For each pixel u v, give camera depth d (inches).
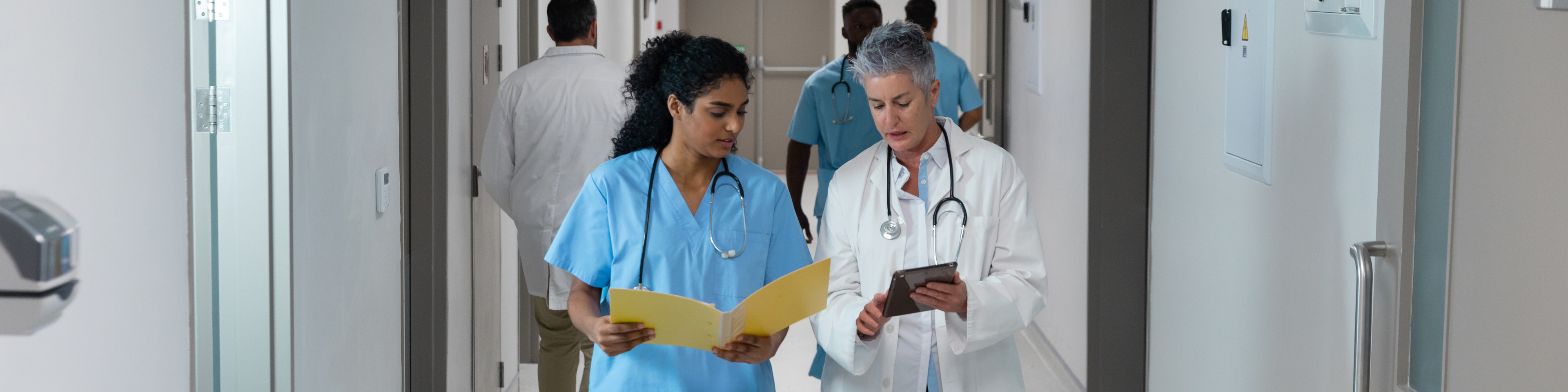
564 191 117.1
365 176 83.7
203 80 66.2
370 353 86.5
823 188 139.8
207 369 68.1
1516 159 42.1
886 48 64.1
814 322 69.7
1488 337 44.0
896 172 69.3
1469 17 43.3
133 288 48.6
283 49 66.4
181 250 54.2
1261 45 69.8
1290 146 65.7
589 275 64.9
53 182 41.6
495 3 126.3
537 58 145.6
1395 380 49.0
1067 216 134.7
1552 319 42.2
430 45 94.6
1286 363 67.3
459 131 105.1
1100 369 87.8
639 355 63.8
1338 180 58.8
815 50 327.6
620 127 116.2
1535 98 41.2
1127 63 84.8
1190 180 83.9
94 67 44.6
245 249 67.6
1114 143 85.6
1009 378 70.7
